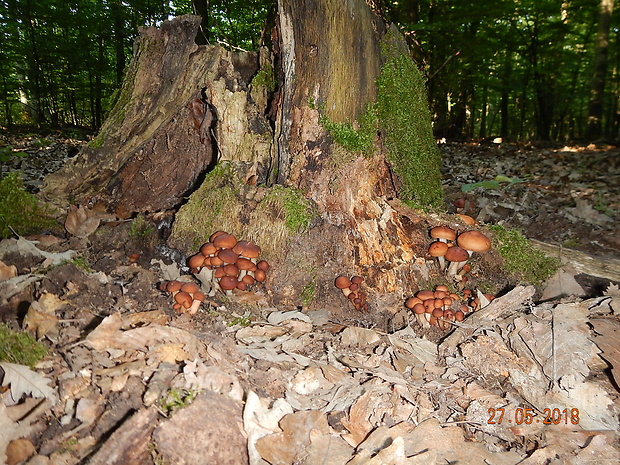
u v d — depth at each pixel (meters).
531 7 2.22
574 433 0.36
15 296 0.44
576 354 0.43
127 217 0.68
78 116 3.54
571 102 2.64
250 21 2.21
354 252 0.56
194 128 0.67
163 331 0.40
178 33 0.67
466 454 0.34
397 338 0.48
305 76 0.53
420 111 0.66
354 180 0.56
